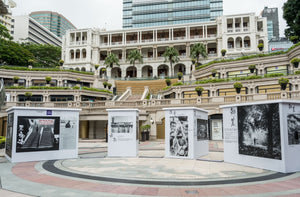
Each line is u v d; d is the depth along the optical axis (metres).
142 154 15.51
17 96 37.03
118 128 14.53
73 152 14.02
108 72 64.94
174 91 32.62
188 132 13.58
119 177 8.84
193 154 13.34
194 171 10.00
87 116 27.61
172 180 8.39
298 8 36.44
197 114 14.16
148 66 66.25
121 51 70.69
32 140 12.88
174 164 11.73
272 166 10.11
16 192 6.90
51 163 12.08
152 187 7.49
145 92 37.41
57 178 8.69
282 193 6.82
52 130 13.48
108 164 11.74
